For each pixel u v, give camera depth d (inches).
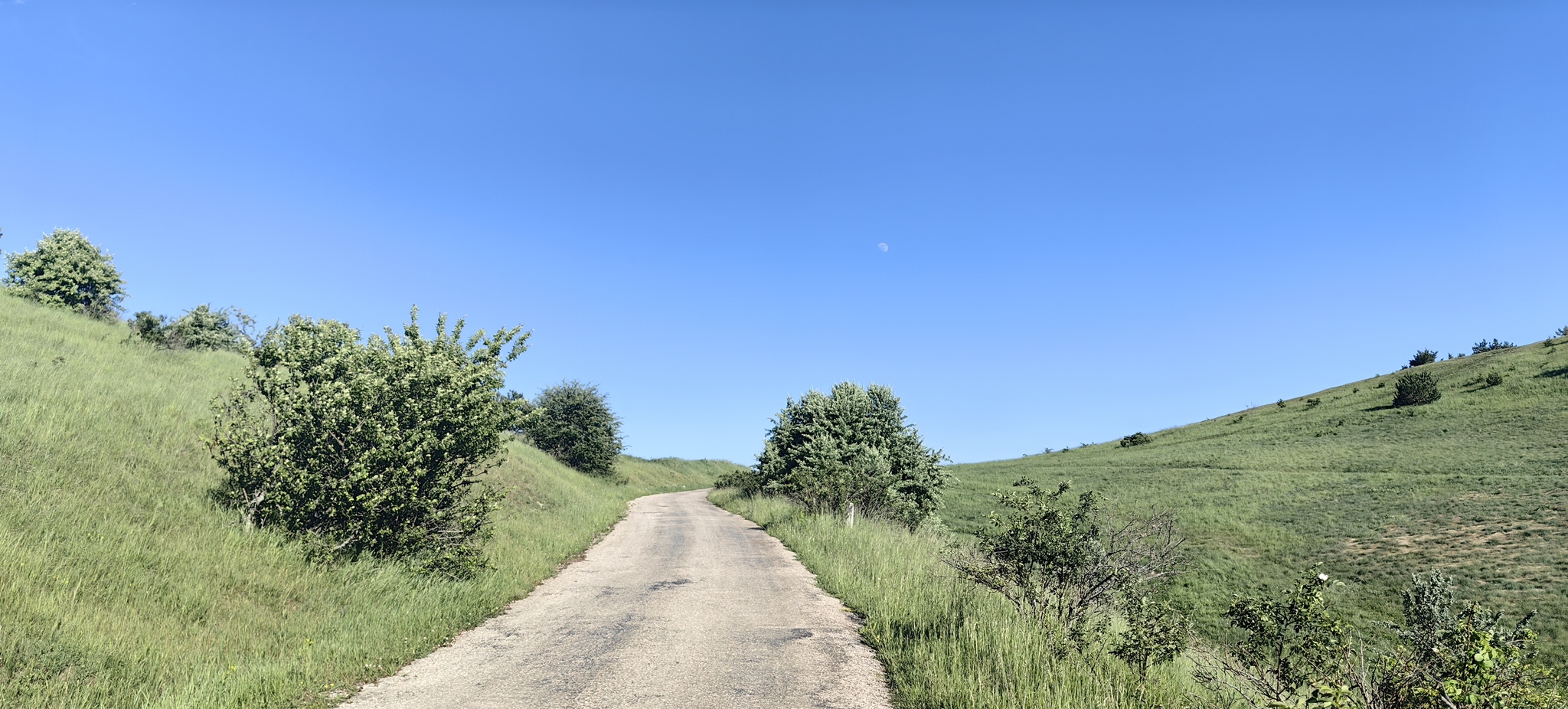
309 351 446.9
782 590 514.6
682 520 1168.2
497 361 529.3
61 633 252.2
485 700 257.6
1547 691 190.7
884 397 1264.8
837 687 276.7
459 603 405.4
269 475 425.4
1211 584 1027.9
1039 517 345.1
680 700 258.8
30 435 434.9
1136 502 1691.7
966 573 374.0
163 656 264.2
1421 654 207.8
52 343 736.3
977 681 256.7
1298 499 1517.0
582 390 2340.1
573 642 349.7
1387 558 1051.3
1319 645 230.1
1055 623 320.2
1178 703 251.6
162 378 726.5
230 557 370.0
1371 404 2689.5
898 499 1075.3
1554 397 2075.5
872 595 449.4
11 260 1275.8
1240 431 2859.3
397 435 440.1
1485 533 1085.8
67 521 348.5
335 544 418.9
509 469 1105.4
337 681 273.7
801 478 1080.2
